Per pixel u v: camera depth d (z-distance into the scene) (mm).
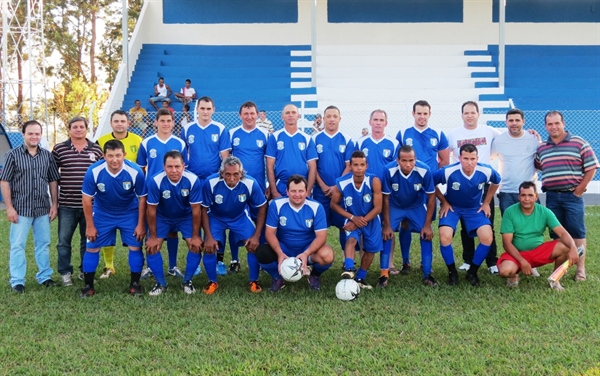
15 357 3715
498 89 18250
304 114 16047
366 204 5535
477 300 4965
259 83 19172
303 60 20578
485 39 21422
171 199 5301
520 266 5340
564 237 5355
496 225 9547
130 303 4984
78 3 34344
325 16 21375
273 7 21250
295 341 3957
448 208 5816
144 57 20406
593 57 20547
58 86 35062
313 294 5293
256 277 5559
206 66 20438
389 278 6008
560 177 5672
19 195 5535
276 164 6375
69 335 4145
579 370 3404
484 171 5547
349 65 20141
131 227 5410
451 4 21406
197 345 3932
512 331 4105
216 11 21172
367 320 4430
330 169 6387
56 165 5820
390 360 3574
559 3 21469
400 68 19547
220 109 17547
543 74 19562
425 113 6316
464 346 3824
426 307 4766
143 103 18188
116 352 3803
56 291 5480
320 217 5430
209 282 5527
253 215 6035
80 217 5984
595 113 16875
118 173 5172
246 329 4227
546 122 5730
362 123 17047
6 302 5062
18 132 17688
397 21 21406
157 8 21109
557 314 4480
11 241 5543
